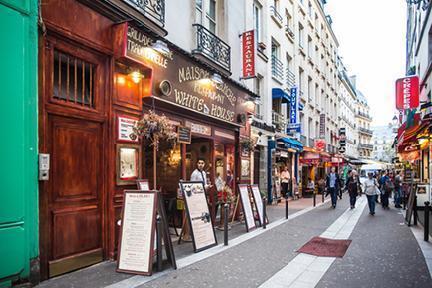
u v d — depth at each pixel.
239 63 12.98
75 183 5.43
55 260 5.01
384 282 4.96
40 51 4.79
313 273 5.40
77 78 5.62
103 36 5.89
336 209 14.43
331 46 38.03
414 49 20.00
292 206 15.47
